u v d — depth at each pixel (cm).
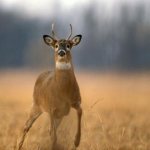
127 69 17575
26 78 11594
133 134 3194
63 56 2512
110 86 8619
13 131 3133
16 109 4362
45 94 2619
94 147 2738
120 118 3819
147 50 18112
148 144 2911
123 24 18625
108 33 18850
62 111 2567
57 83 2528
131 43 18250
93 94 6253
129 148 2853
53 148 2508
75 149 2534
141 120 3756
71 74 2527
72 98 2536
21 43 19162
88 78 11831
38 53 14300
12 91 6881
